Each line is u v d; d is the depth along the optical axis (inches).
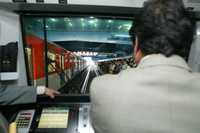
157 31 28.4
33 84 74.9
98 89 31.0
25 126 65.1
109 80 31.2
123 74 30.7
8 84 72.0
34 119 67.3
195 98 27.3
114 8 65.6
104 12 66.2
